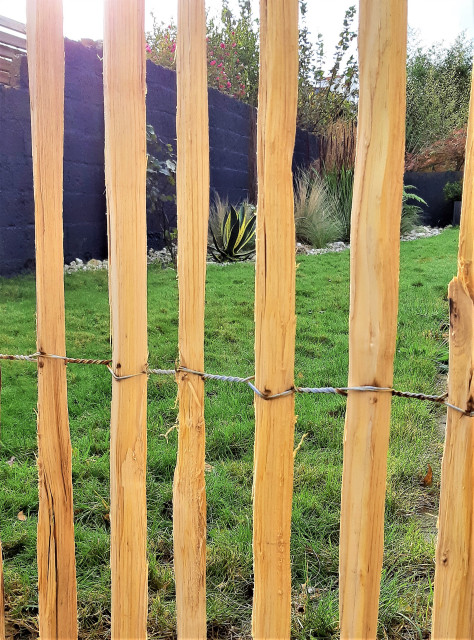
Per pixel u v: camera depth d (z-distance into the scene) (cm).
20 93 520
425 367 307
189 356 105
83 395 270
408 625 144
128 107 99
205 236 101
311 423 245
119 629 116
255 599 106
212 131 739
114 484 112
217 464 218
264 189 92
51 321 115
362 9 84
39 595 124
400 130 86
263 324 95
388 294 90
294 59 88
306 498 191
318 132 1103
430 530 181
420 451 223
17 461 220
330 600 149
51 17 104
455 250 731
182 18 93
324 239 806
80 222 589
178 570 112
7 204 518
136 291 106
